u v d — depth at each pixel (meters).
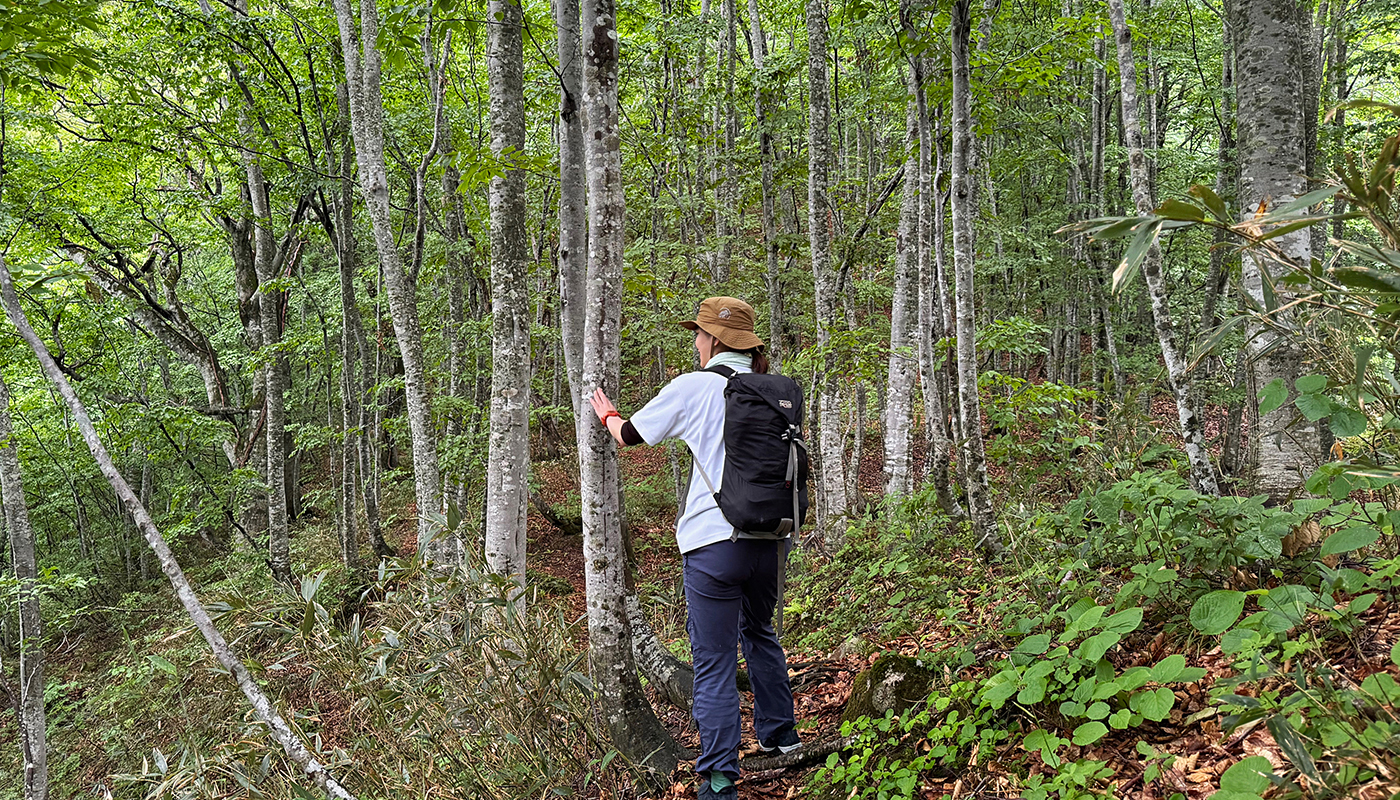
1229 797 1.70
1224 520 2.74
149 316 13.46
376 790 3.08
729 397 2.82
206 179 13.82
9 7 3.54
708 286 10.33
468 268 10.90
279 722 2.87
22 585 7.14
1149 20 9.65
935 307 8.17
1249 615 2.59
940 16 5.32
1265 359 3.88
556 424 15.64
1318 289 1.79
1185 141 14.50
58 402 11.80
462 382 12.13
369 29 7.24
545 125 10.87
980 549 4.61
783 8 13.48
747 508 2.73
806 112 10.12
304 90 10.88
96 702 9.52
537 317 10.53
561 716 3.47
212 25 9.91
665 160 10.97
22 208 10.50
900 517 5.92
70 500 15.49
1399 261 1.52
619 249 3.24
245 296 13.83
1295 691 2.16
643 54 10.25
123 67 9.86
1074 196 13.74
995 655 3.13
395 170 11.69
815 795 2.85
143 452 13.42
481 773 3.16
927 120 6.46
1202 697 2.45
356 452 12.48
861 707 3.23
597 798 3.16
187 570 14.83
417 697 3.22
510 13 5.29
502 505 5.53
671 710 4.33
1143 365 11.32
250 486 11.77
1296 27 3.81
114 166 11.77
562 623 3.51
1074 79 12.71
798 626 5.47
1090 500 3.10
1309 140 6.46
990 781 2.53
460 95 10.30
